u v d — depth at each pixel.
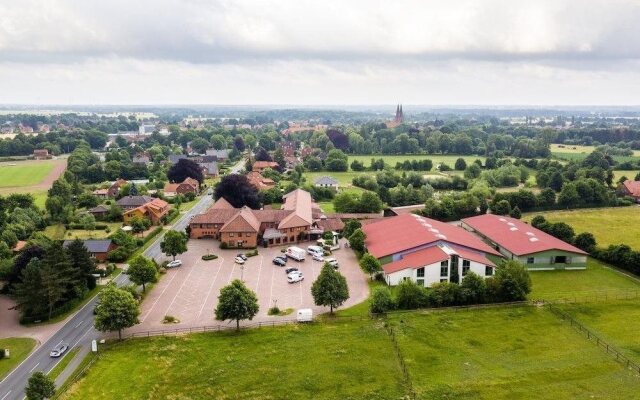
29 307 92.00
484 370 74.00
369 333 85.81
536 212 191.75
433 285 102.25
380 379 71.81
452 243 117.94
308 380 71.75
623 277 115.81
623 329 87.06
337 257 129.62
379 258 117.50
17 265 106.44
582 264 122.06
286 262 125.06
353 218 168.88
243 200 178.75
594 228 164.50
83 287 104.25
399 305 95.56
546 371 73.56
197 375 73.19
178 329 88.19
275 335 85.50
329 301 91.69
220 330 87.75
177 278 113.88
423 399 66.94
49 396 64.75
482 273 112.12
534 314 93.12
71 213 167.12
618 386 69.62
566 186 199.38
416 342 82.44
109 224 167.25
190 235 150.00
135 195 188.50
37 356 80.00
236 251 135.25
